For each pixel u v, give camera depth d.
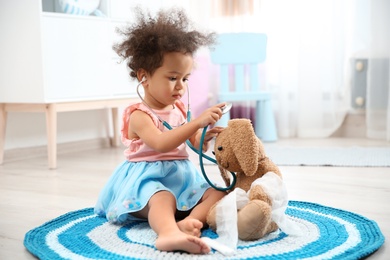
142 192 1.07
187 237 0.88
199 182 1.14
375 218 1.18
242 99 2.66
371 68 2.65
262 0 2.84
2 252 0.98
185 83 1.14
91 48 2.15
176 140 1.03
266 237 0.99
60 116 2.47
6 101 2.12
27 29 1.98
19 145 2.31
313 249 0.92
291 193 1.47
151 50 1.08
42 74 1.95
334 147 2.41
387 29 2.59
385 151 2.23
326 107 2.81
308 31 2.76
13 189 1.62
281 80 2.84
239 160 0.99
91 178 1.79
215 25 2.94
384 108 2.66
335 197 1.41
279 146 2.51
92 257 0.90
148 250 0.93
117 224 1.13
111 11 2.26
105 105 2.24
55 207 1.36
